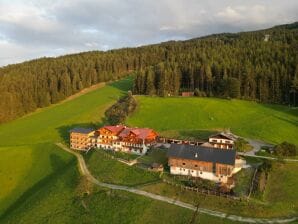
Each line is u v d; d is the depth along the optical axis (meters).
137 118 161.25
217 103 177.38
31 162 132.25
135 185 98.56
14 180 122.00
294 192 91.12
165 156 117.25
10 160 134.25
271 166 100.94
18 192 114.94
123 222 83.81
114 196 93.44
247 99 182.75
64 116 187.88
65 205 95.88
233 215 81.88
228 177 97.31
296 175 99.62
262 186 93.19
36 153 138.62
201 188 92.12
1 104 195.00
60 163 127.00
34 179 120.50
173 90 198.75
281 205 85.06
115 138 131.00
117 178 103.75
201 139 131.50
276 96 178.00
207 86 194.00
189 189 91.94
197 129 145.12
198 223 79.88
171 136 137.25
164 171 105.19
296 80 171.12
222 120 155.00
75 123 171.62
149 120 157.88
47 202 99.00
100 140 133.88
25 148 143.12
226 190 90.06
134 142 124.94
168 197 90.69
